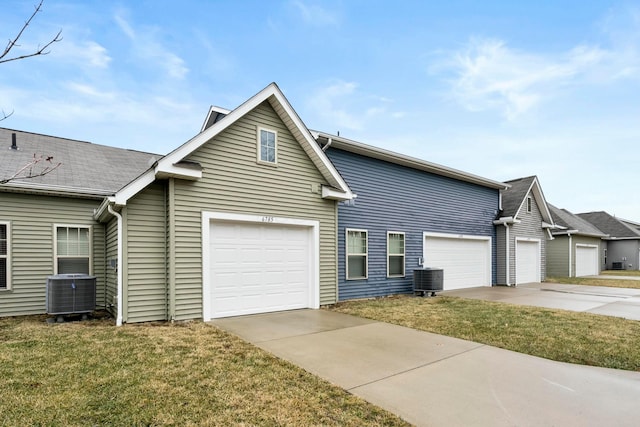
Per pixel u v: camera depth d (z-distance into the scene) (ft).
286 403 11.18
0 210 25.94
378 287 36.29
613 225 97.55
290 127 27.89
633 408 11.27
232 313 24.84
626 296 37.88
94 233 29.27
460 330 21.25
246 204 25.49
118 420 9.93
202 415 10.32
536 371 14.53
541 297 36.86
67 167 31.76
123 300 21.54
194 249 23.09
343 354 16.42
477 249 49.19
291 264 28.22
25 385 12.14
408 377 13.65
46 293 24.50
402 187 39.42
